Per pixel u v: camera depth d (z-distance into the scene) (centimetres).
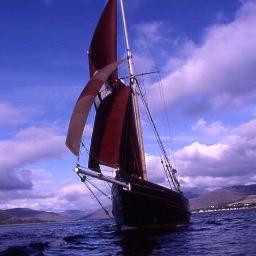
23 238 5009
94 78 3528
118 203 3656
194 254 2069
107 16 4391
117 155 3603
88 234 4628
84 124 3319
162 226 3956
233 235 3075
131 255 2188
